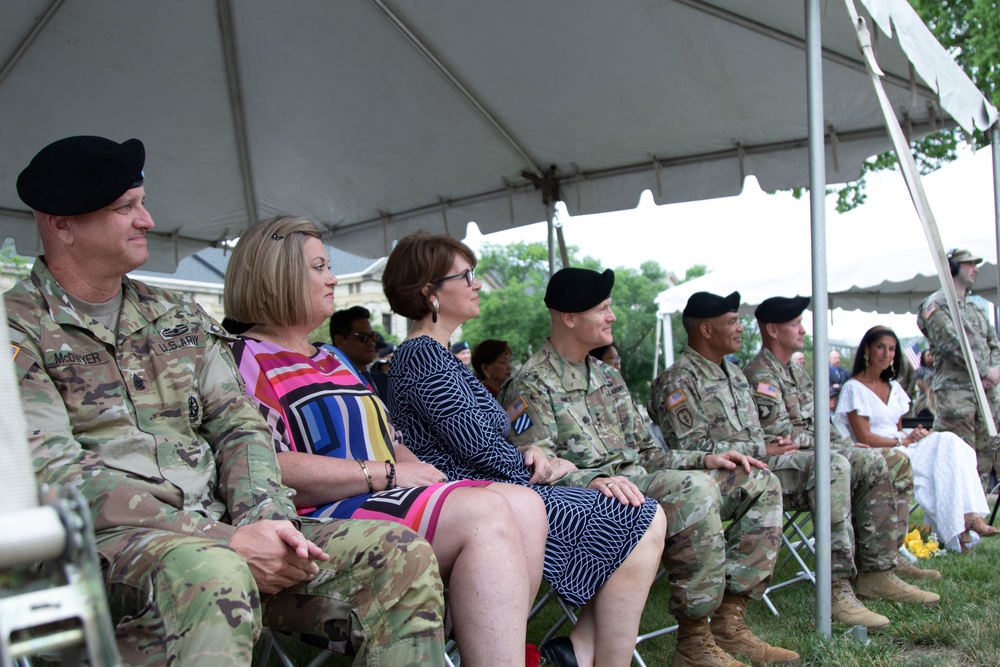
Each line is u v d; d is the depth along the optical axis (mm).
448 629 2176
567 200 5781
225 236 6125
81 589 792
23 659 1446
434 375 2717
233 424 2066
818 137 3322
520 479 2754
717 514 2965
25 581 877
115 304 1992
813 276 3332
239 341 2340
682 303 10289
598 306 3379
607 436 3361
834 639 3279
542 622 3758
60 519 798
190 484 1918
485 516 2029
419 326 3010
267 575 1729
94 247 1893
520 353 34281
